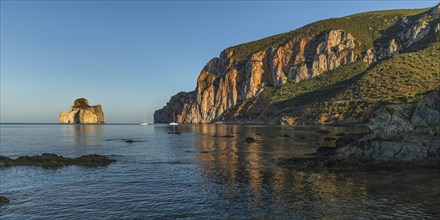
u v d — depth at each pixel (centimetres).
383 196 2380
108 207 2239
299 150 5438
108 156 5050
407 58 16088
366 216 1950
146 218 1997
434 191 2514
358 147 3991
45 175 3447
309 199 2322
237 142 7412
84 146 7069
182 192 2603
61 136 11212
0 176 3400
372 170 3378
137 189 2739
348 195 2417
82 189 2775
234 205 2212
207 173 3431
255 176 3198
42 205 2316
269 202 2262
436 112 3909
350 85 16775
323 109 15475
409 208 2094
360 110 13112
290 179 3014
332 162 3644
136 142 8056
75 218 2034
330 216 1955
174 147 6494
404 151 3706
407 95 11700
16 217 2072
